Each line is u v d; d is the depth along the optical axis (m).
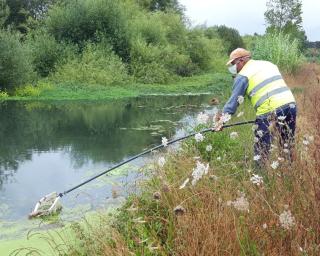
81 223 4.68
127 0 31.88
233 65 5.34
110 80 21.94
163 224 3.63
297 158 3.57
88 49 23.19
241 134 6.32
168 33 32.09
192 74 30.38
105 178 6.60
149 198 4.14
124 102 17.22
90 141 9.46
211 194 3.43
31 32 24.27
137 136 10.01
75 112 13.97
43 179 6.71
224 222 2.93
